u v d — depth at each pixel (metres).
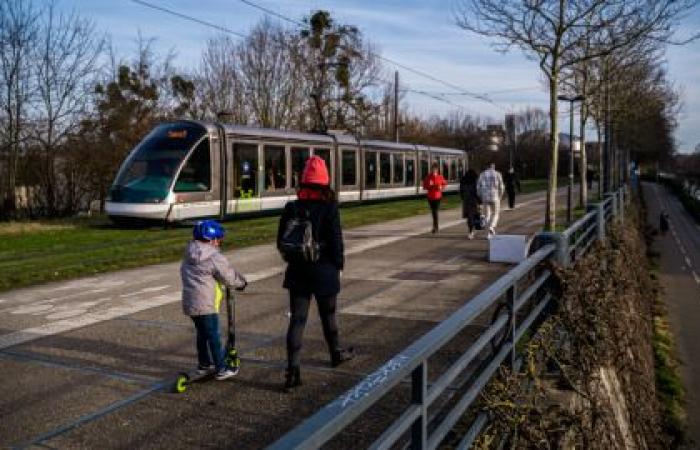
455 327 3.26
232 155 20.91
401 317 8.54
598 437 5.67
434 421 4.70
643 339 14.39
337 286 5.93
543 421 4.46
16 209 27.33
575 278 6.57
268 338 7.61
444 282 10.95
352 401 2.29
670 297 27.48
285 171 23.44
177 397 5.71
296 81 43.25
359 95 47.44
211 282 5.95
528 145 87.94
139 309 9.12
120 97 31.70
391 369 2.62
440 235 17.53
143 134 31.39
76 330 7.97
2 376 6.28
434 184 17.67
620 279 10.92
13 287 10.77
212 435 4.93
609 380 7.51
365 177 29.64
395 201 33.84
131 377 6.25
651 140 56.00
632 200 40.00
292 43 43.75
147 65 33.44
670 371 16.73
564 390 5.33
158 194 18.88
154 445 4.76
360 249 15.05
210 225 6.02
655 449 10.59
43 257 13.73
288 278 5.89
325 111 45.03
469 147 79.62
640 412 10.16
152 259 13.62
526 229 19.23
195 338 7.59
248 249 15.30
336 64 42.62
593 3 14.73
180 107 37.41
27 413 5.36
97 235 17.62
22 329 8.02
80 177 29.56
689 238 50.56
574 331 6.23
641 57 24.42
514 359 4.84
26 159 27.78
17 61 26.47
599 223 12.28
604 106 25.92
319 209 5.78
